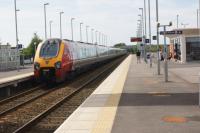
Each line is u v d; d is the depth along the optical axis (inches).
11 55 2706.7
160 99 705.6
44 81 1282.0
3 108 821.2
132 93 817.5
